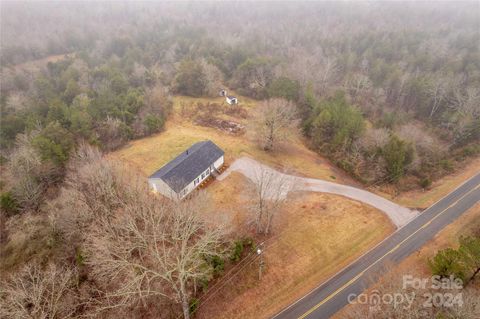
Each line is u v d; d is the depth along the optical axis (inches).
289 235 1445.6
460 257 1099.3
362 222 1541.6
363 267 1323.8
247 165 1951.3
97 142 2030.0
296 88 2593.5
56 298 1079.0
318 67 3302.2
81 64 3309.5
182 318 1112.8
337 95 2541.8
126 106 2418.8
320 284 1261.1
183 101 2878.9
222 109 2721.5
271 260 1326.3
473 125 2234.3
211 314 1142.3
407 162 1879.9
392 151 1813.5
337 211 1603.1
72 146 1859.0
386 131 2028.8
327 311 1163.9
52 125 1911.9
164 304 1141.1
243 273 1267.2
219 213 1423.5
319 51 3841.0
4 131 2103.8
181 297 1109.7
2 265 1229.1
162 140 2253.9
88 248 1137.4
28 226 1304.1
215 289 1206.3
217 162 1891.0
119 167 1728.6
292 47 4037.9
